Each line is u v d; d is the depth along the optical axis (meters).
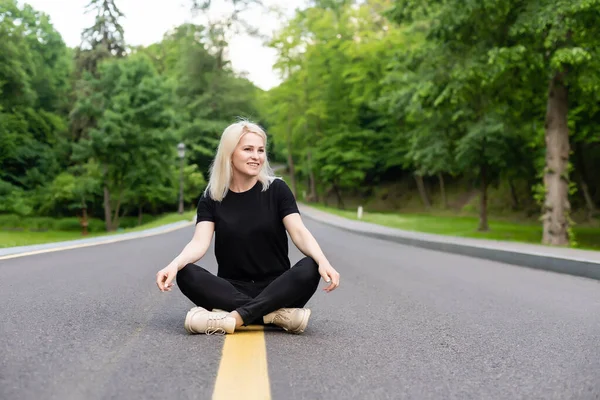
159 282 3.74
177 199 58.78
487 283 8.41
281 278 3.91
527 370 3.19
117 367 2.96
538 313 5.55
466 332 4.42
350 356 3.40
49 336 3.73
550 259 10.84
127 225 56.81
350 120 64.69
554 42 18.14
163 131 42.59
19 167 51.75
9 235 30.59
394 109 31.75
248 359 3.19
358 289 7.26
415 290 7.27
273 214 4.07
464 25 19.70
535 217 48.62
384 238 21.33
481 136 27.89
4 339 3.61
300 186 87.06
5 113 47.12
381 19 62.16
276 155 89.50
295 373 2.94
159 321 4.41
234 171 4.08
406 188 73.38
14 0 56.00
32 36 57.56
